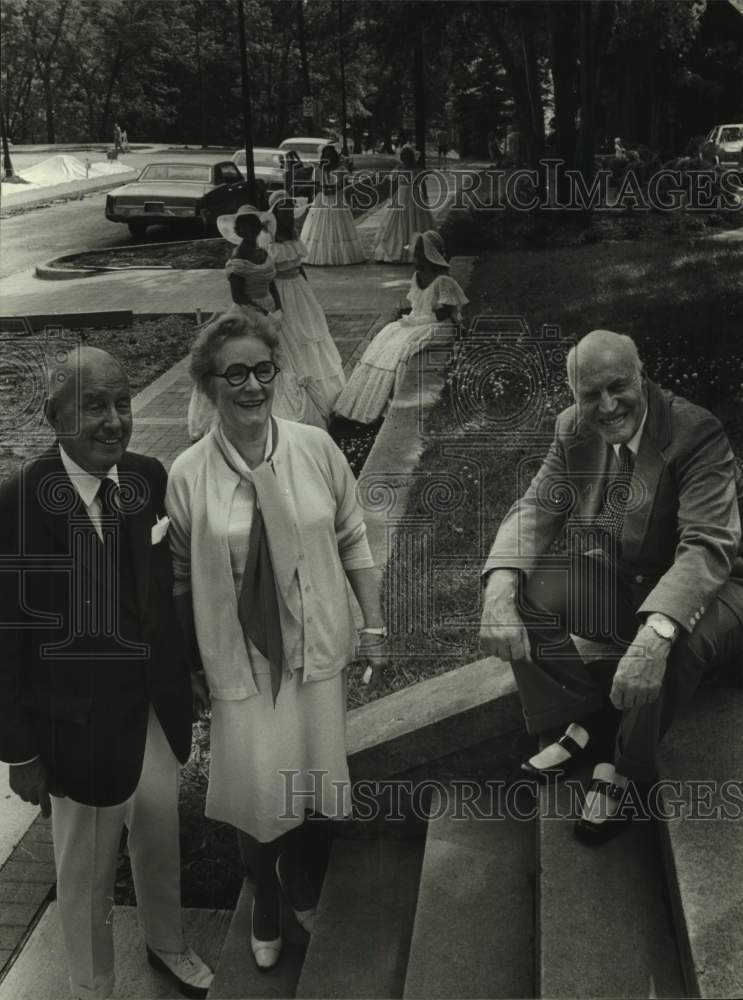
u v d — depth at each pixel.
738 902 2.33
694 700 3.02
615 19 22.81
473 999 2.65
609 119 31.83
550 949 2.46
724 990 2.13
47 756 2.75
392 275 14.85
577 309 8.40
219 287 14.42
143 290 14.45
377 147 48.72
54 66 53.47
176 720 2.88
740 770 2.71
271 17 46.97
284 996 3.06
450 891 3.01
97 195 29.94
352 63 44.97
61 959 3.29
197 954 3.33
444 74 30.47
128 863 3.73
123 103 54.59
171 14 51.00
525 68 21.80
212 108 50.84
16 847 3.75
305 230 16.16
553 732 3.17
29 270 17.36
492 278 11.41
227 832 3.76
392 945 3.05
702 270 9.82
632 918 2.54
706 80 28.44
